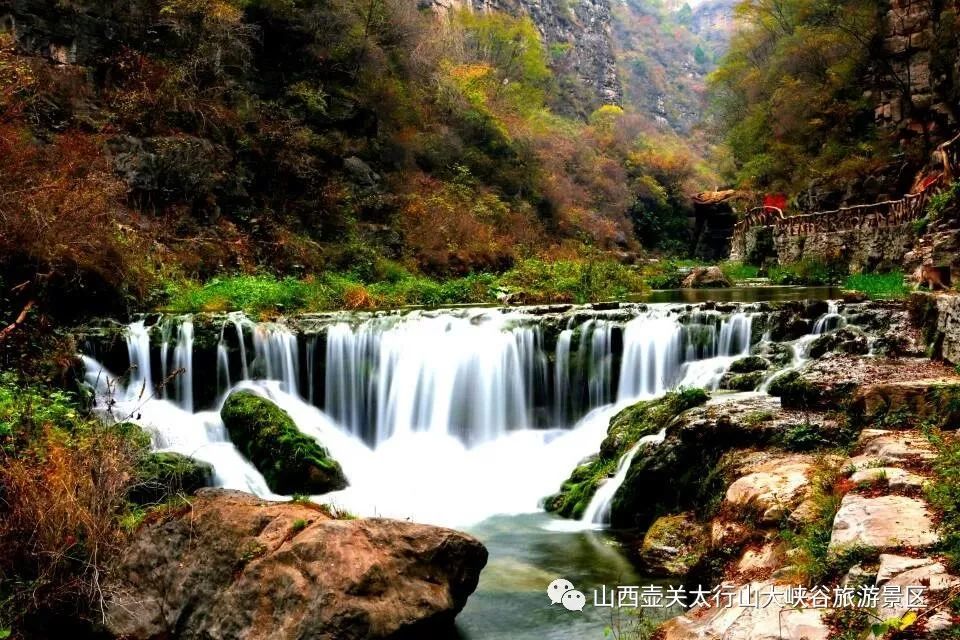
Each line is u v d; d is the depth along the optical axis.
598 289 21.44
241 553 6.15
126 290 14.38
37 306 12.16
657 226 55.84
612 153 60.47
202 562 6.28
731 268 30.14
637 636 5.79
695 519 7.63
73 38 19.98
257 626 5.66
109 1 20.92
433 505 9.87
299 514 6.44
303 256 20.52
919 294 10.56
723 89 56.88
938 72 29.05
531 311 14.33
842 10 34.41
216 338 13.15
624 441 9.75
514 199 35.62
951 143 15.70
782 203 35.50
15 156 13.03
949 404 7.04
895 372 8.66
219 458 10.43
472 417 12.84
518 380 12.94
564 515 9.31
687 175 62.47
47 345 11.74
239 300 16.02
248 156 21.98
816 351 10.76
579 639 6.01
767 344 11.40
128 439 8.34
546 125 51.56
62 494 6.68
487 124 37.53
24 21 19.08
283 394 13.01
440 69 36.88
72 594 6.36
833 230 24.48
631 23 136.00
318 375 13.31
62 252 12.65
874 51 32.00
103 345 12.62
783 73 38.28
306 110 25.19
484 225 28.94
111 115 18.98
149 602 6.32
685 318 12.59
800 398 8.34
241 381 13.12
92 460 7.05
